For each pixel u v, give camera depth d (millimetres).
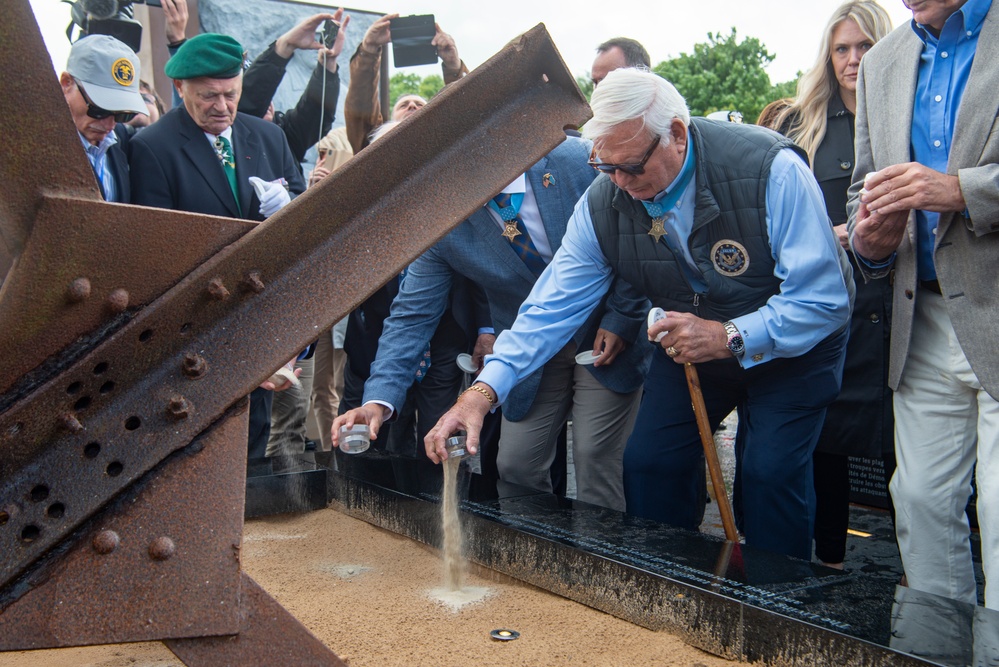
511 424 3662
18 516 1222
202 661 1251
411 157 1484
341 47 5133
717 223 2771
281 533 3238
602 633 2217
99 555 1234
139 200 3820
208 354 1350
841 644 1835
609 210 2938
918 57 2814
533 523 2719
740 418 3750
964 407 2818
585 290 3082
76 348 1293
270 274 1397
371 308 4375
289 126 5219
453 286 3854
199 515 1284
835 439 3570
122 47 3602
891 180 2545
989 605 2562
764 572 2230
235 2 5492
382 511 3229
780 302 2723
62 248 1239
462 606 2443
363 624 2312
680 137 2676
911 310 2826
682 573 2221
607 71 4168
